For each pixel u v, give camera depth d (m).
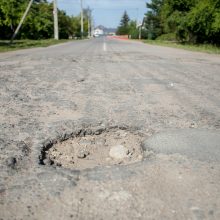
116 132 4.30
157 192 2.60
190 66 11.90
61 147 3.81
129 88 7.29
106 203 2.44
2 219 2.27
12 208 2.40
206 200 2.48
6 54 17.98
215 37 29.00
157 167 3.04
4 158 3.27
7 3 38.22
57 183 2.75
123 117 4.83
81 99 6.15
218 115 4.95
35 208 2.39
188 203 2.44
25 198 2.52
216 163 3.12
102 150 3.71
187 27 31.36
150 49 23.94
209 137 3.84
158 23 65.38
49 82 8.15
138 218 2.26
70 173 2.94
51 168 3.06
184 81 8.32
